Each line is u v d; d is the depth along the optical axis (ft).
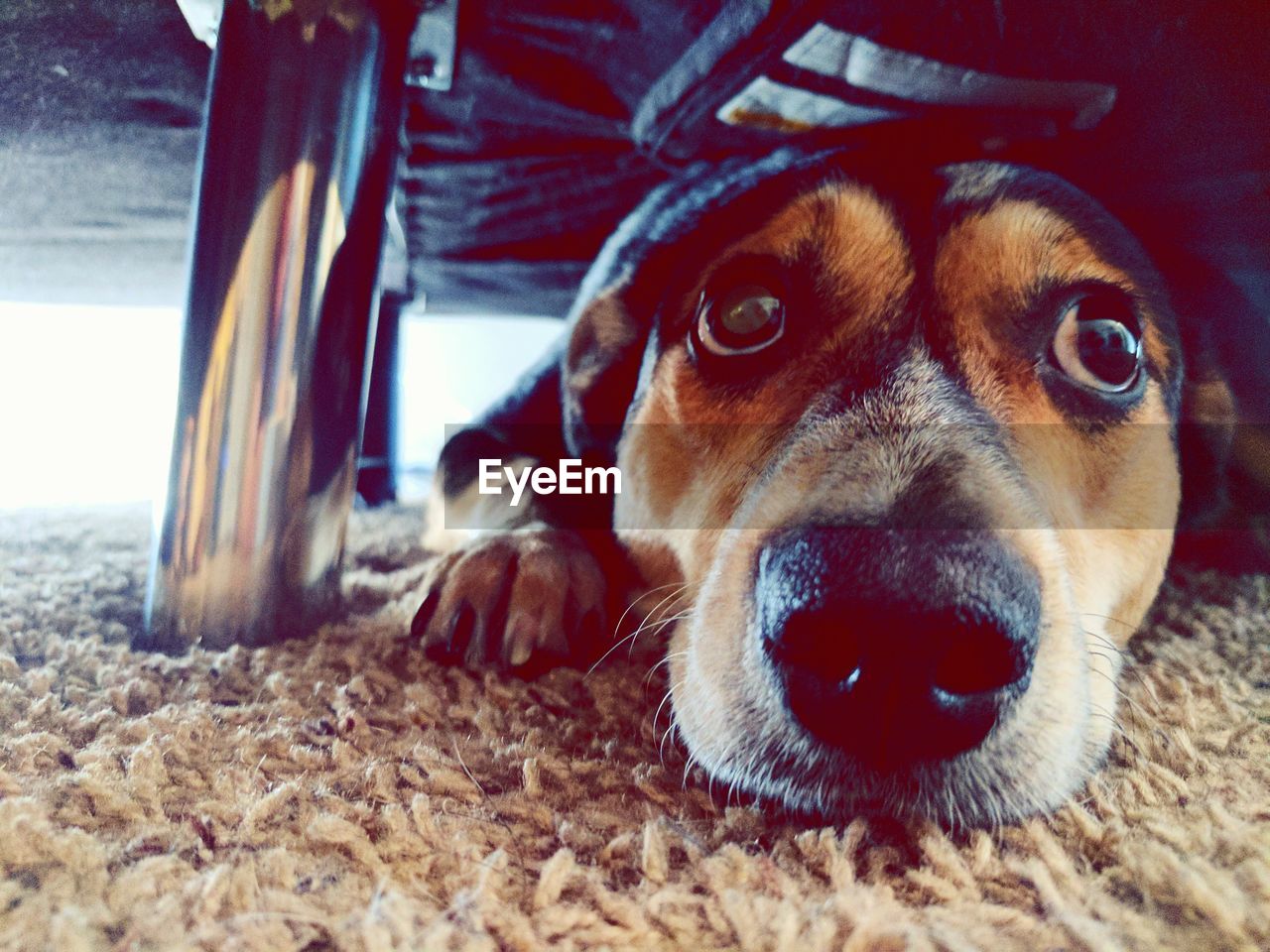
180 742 0.52
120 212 1.07
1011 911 0.41
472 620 0.67
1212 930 0.40
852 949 0.38
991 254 0.65
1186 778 0.53
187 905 0.39
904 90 0.69
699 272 0.74
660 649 0.72
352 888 0.41
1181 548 1.00
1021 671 0.48
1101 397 0.68
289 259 0.62
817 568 0.47
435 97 0.77
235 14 0.60
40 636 0.69
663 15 0.65
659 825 0.47
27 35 0.70
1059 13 0.60
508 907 0.40
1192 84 0.66
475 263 1.27
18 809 0.44
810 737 0.49
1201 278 0.81
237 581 0.66
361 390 0.69
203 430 0.64
